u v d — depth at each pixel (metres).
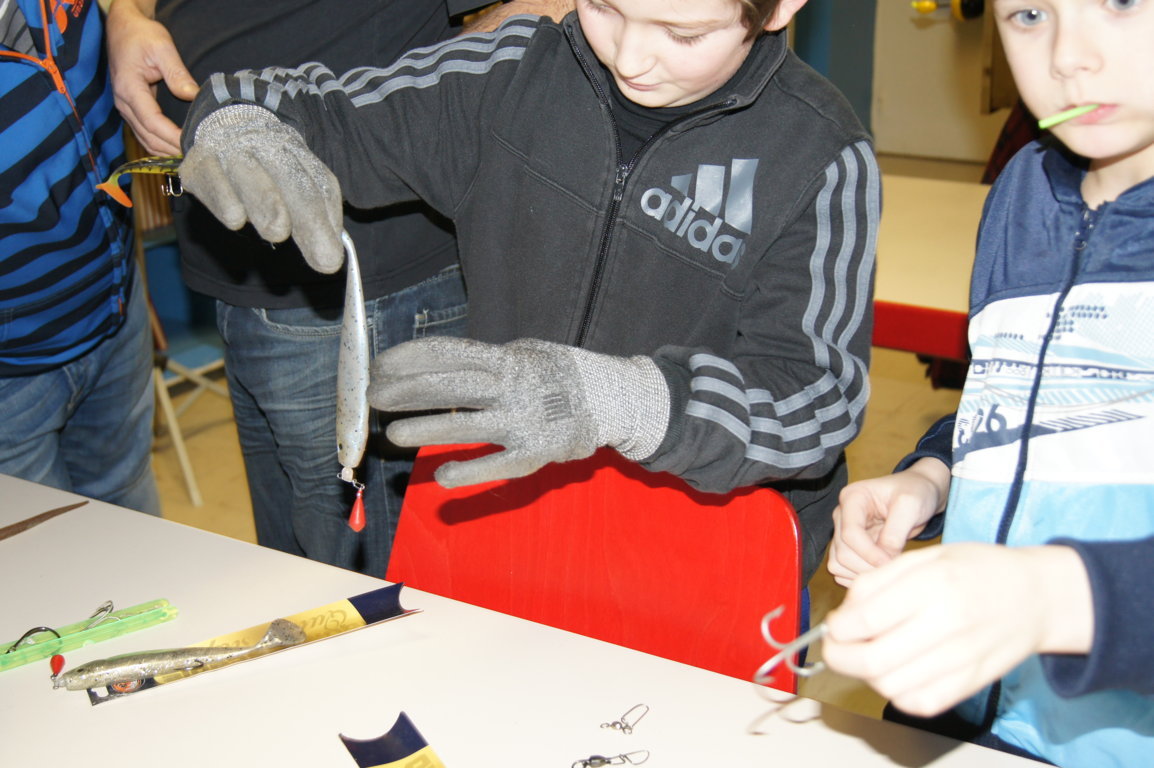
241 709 0.92
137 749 0.88
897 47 5.27
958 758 0.83
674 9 0.91
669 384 0.93
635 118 1.18
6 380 1.53
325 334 1.62
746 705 0.91
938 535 1.07
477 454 1.21
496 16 1.42
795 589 1.04
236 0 1.52
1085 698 0.89
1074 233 0.93
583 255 1.22
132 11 1.52
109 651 1.00
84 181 1.47
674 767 0.84
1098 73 0.74
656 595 1.12
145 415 1.83
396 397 0.85
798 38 3.46
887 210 2.54
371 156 1.22
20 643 1.01
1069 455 0.90
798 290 1.08
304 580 1.11
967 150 5.28
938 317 1.87
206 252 1.59
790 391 1.00
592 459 1.15
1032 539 0.92
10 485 1.34
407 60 1.27
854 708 1.88
